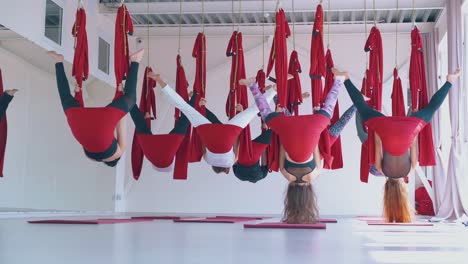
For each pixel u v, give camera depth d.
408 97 11.70
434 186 10.65
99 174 11.30
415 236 4.90
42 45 8.62
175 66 12.41
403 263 2.88
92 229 5.45
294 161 5.73
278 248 3.58
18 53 9.05
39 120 10.02
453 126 9.12
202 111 6.68
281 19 5.57
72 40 9.68
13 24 7.84
